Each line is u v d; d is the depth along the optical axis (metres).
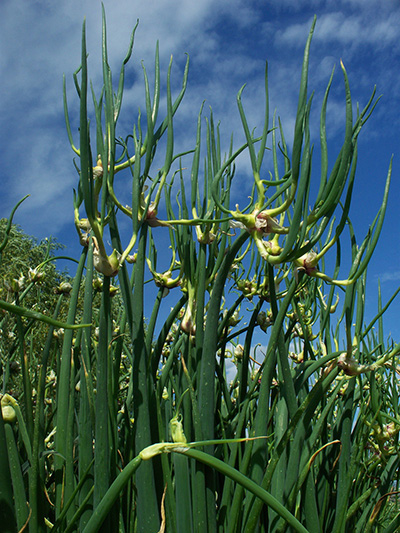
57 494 0.78
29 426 0.79
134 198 0.73
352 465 0.84
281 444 0.72
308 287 1.09
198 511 0.74
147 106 0.73
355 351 0.86
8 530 0.60
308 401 0.74
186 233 0.91
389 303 0.86
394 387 1.04
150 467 0.73
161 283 0.97
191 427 0.86
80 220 0.85
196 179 0.91
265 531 0.84
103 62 0.71
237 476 0.57
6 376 0.88
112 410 0.79
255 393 0.99
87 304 0.84
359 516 1.05
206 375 0.79
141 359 0.75
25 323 1.31
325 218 0.71
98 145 0.70
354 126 0.74
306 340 0.96
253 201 0.89
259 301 0.99
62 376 0.80
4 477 0.61
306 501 0.80
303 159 0.67
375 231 0.73
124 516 0.82
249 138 0.74
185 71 0.79
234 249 0.77
